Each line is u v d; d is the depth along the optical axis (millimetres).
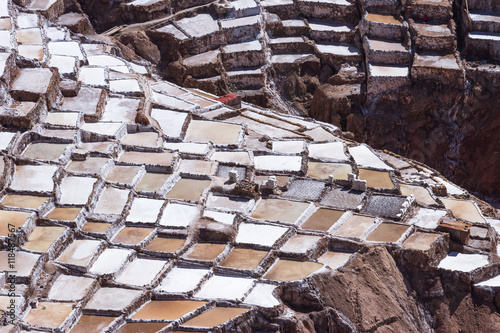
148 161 83625
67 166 81500
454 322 69500
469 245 74625
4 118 84875
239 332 62125
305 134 97000
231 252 71125
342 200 79188
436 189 85750
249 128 96688
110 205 76625
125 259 69688
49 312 63375
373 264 69562
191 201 77688
